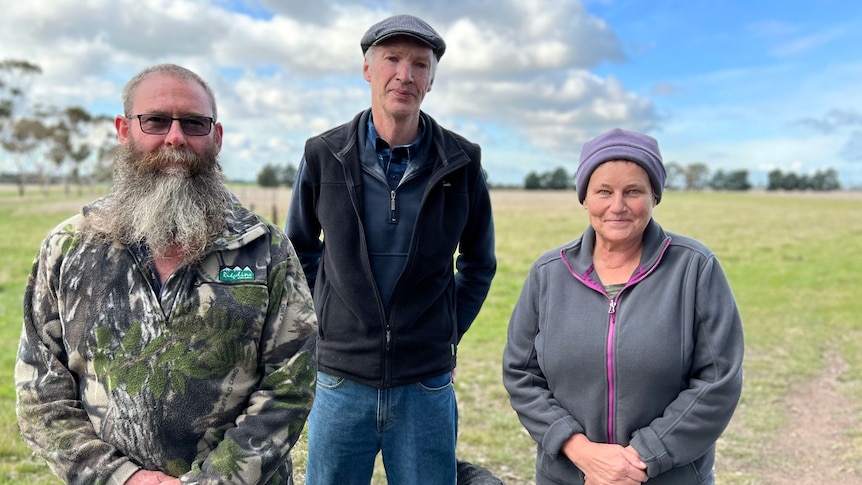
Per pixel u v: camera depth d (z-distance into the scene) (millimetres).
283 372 1754
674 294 1980
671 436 1907
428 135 2393
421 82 2271
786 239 20859
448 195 2410
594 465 1964
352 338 2363
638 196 2000
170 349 1645
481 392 5777
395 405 2381
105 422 1628
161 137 1737
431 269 2352
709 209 40719
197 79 1821
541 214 32500
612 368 2000
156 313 1651
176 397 1635
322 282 2482
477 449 4488
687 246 2041
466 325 2816
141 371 1627
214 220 1756
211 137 1822
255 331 1734
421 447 2428
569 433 2037
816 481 4098
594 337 2037
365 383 2357
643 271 2029
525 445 4570
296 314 1814
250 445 1643
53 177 80688
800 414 5422
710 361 1939
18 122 56781
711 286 1967
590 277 2107
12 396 5227
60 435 1590
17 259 13695
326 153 2391
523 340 2244
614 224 2016
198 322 1667
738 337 1957
